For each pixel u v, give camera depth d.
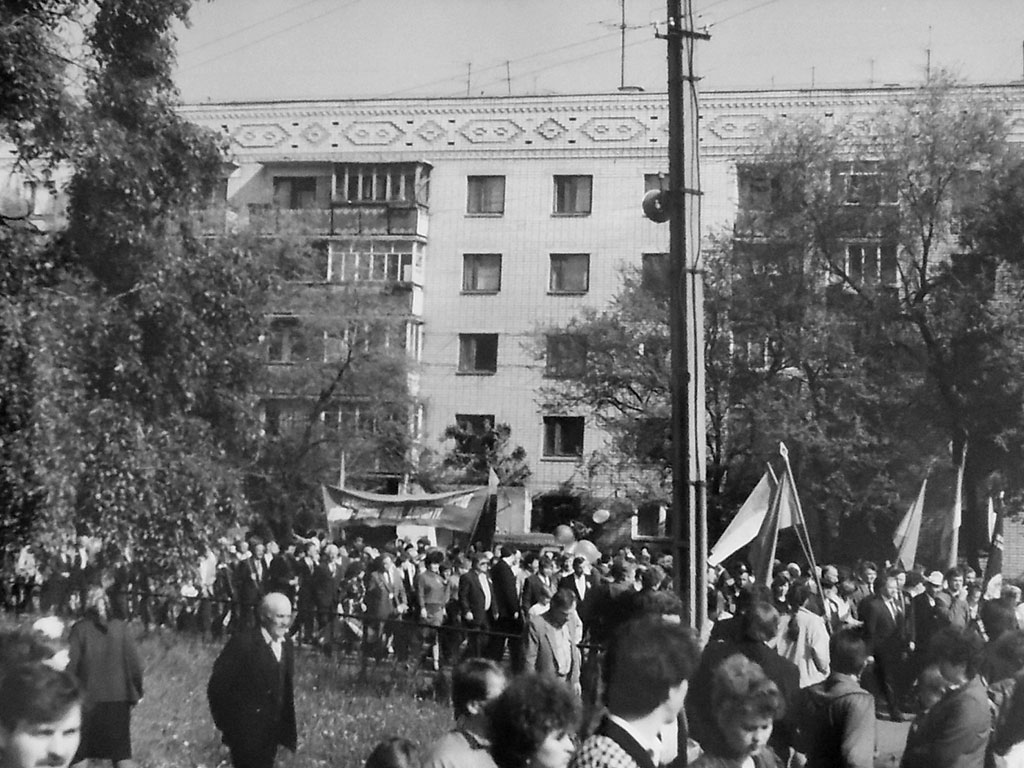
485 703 5.77
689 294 11.02
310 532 30.73
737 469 36.47
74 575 18.67
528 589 16.67
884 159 35.53
